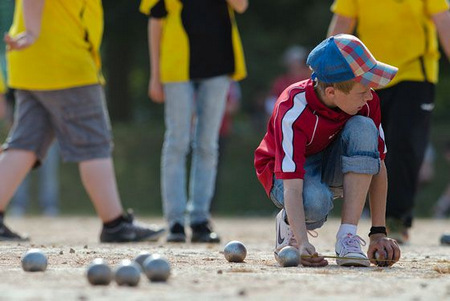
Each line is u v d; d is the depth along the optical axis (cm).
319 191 957
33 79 1377
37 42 1372
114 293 720
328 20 4438
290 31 4597
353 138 953
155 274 788
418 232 1972
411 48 1441
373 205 995
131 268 762
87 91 1388
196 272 880
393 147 1445
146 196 3725
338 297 716
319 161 1002
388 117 1454
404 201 1450
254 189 3688
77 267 934
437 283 812
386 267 957
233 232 1883
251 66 4750
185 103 1499
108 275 766
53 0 1373
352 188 952
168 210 1506
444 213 3256
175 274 859
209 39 1492
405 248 1350
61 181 3628
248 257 1080
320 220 973
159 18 1511
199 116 1518
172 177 1505
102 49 4822
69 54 1378
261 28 4581
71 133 1392
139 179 3747
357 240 955
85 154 1402
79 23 1387
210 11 1498
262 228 2103
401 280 832
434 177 3672
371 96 943
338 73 924
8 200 1417
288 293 733
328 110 950
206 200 1519
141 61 4841
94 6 1405
